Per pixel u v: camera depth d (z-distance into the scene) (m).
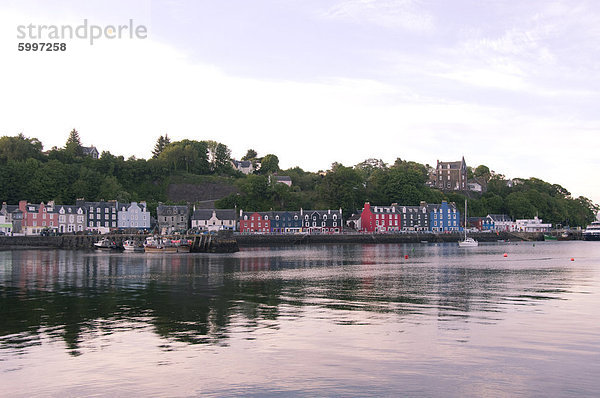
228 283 58.28
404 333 33.41
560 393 23.39
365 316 38.81
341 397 23.03
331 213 189.38
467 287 54.88
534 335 32.81
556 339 31.81
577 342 31.12
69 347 30.31
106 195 190.25
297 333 33.47
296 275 66.81
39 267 78.00
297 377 25.38
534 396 23.08
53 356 28.64
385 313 40.00
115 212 178.25
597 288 53.94
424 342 31.20
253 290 52.56
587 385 24.27
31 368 26.73
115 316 38.91
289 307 42.62
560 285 56.53
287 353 29.09
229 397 23.09
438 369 26.38
